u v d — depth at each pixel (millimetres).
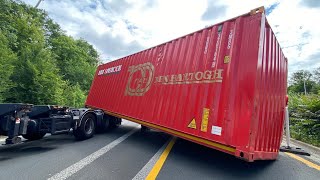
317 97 10844
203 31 5754
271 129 5176
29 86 14633
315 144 8766
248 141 3957
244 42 4531
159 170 4664
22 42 16453
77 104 22609
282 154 6590
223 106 4582
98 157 5574
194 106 5305
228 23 5082
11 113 5801
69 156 5645
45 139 8023
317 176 4758
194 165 5086
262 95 4387
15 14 20141
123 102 8789
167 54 6961
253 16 4512
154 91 7047
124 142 7523
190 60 5871
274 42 5363
